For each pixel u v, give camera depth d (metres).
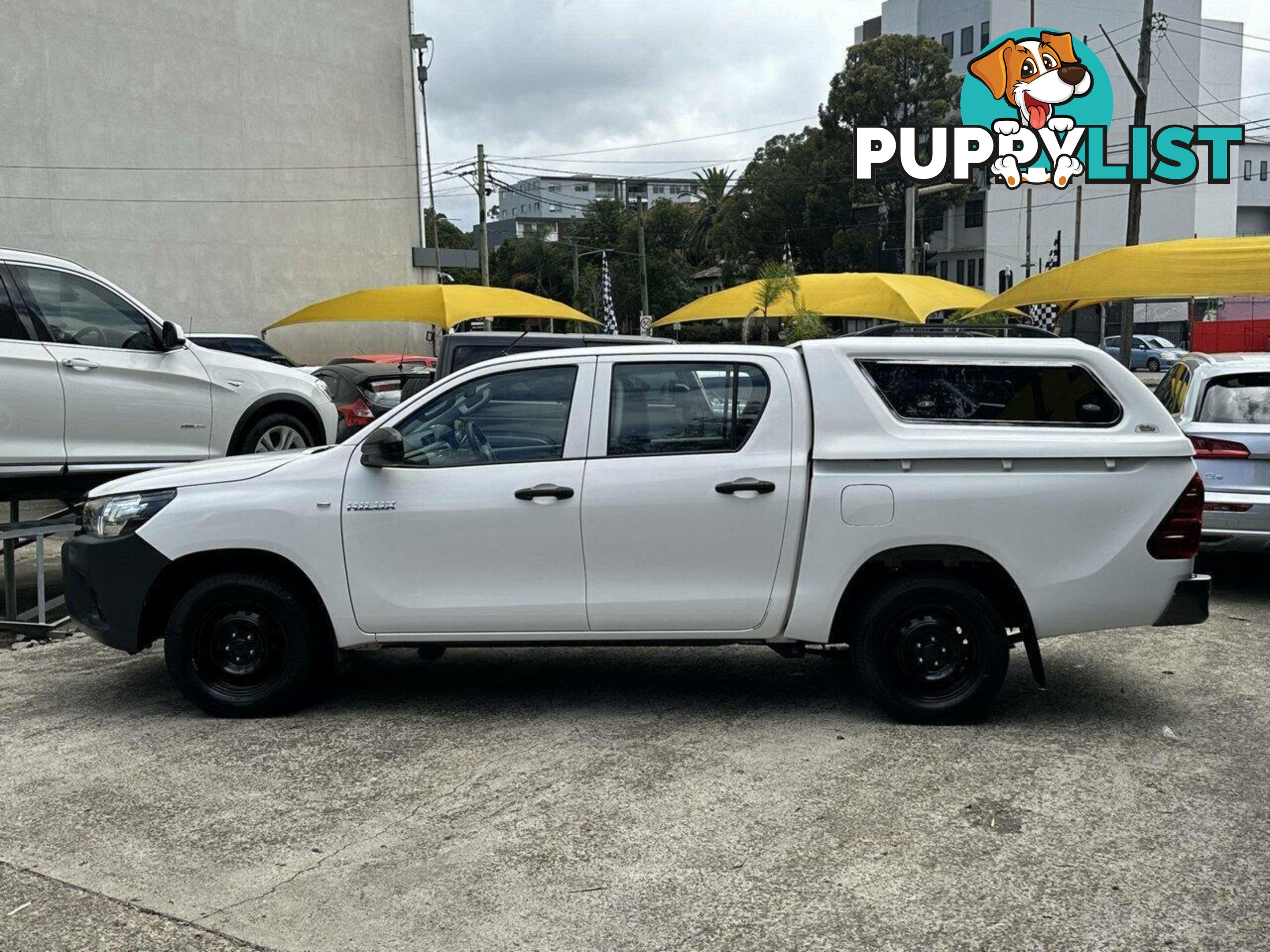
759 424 5.34
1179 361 9.94
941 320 21.73
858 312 15.22
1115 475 5.19
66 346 7.93
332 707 5.79
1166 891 3.72
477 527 5.36
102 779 4.82
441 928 3.55
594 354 5.50
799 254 56.12
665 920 3.58
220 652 5.59
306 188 30.41
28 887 3.85
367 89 31.95
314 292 30.77
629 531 5.31
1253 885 3.76
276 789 4.69
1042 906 3.64
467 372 5.55
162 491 5.57
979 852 4.03
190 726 5.50
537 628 5.41
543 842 4.15
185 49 27.25
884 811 4.38
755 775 4.77
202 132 27.73
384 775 4.84
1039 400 5.32
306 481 5.48
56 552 10.73
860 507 5.22
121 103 26.02
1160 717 5.51
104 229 25.88
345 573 5.43
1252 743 5.13
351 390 13.55
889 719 5.49
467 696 5.96
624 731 5.36
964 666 5.33
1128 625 5.23
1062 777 4.72
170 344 8.45
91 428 8.02
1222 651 6.76
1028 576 5.20
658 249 73.69
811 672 6.36
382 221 32.66
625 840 4.16
